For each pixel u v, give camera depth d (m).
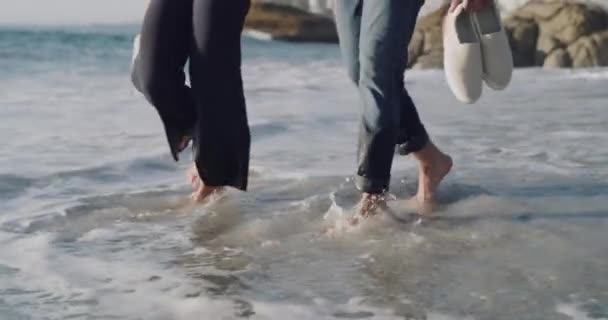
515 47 16.77
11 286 2.28
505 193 3.44
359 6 2.95
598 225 2.89
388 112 2.82
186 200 3.45
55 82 10.83
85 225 3.05
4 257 2.60
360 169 2.87
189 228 2.99
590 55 15.72
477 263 2.45
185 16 2.91
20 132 5.74
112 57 17.64
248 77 12.71
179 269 2.44
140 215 3.19
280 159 4.48
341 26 3.02
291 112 7.03
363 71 2.84
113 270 2.44
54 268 2.46
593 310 2.02
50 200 3.52
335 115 6.76
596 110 7.04
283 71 14.31
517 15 17.39
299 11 28.36
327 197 3.38
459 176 3.82
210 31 2.86
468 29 3.04
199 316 2.01
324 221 3.02
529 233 2.79
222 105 2.92
